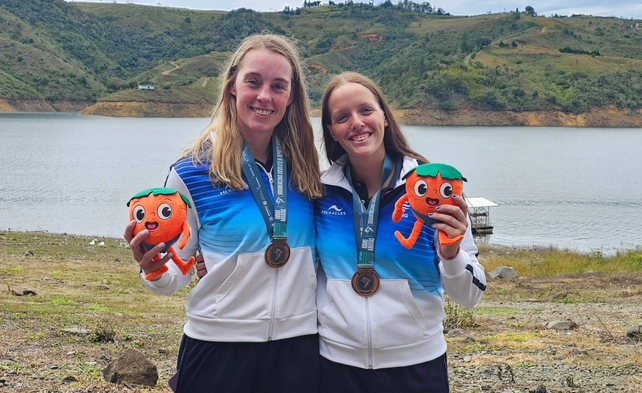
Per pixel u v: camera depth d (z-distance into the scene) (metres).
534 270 22.02
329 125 3.91
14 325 9.16
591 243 36.41
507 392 6.66
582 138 151.00
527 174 80.69
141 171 73.94
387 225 3.62
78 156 90.62
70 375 6.53
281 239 3.54
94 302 12.31
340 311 3.59
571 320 11.45
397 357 3.58
